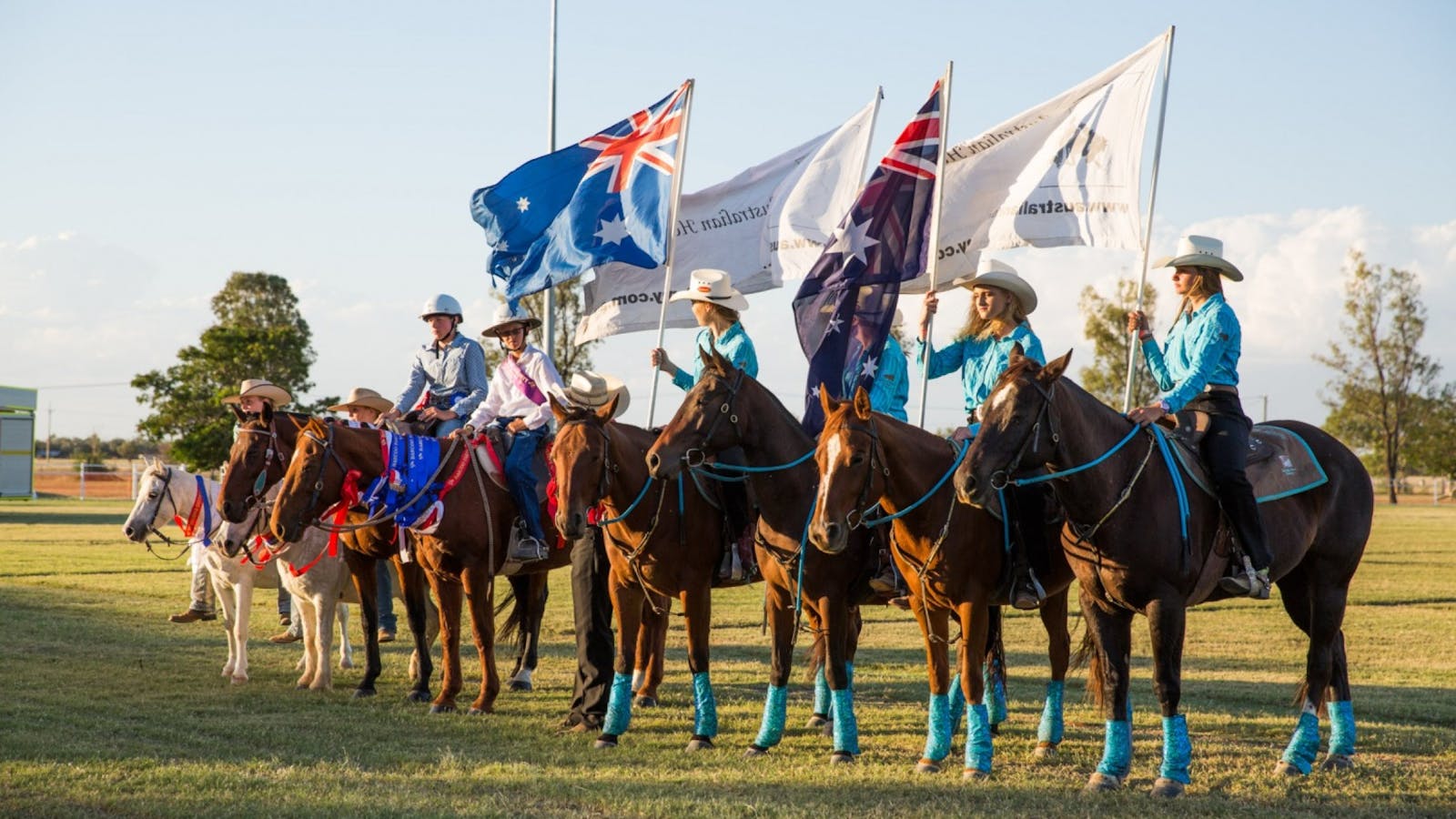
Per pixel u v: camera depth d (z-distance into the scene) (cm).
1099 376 5406
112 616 1552
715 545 877
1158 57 1061
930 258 1030
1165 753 743
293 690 1089
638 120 1170
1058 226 1091
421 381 1139
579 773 779
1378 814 690
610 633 938
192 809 657
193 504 1173
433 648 1382
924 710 1023
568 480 817
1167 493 738
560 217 1182
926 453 765
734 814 663
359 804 668
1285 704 1069
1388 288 7725
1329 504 836
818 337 1017
